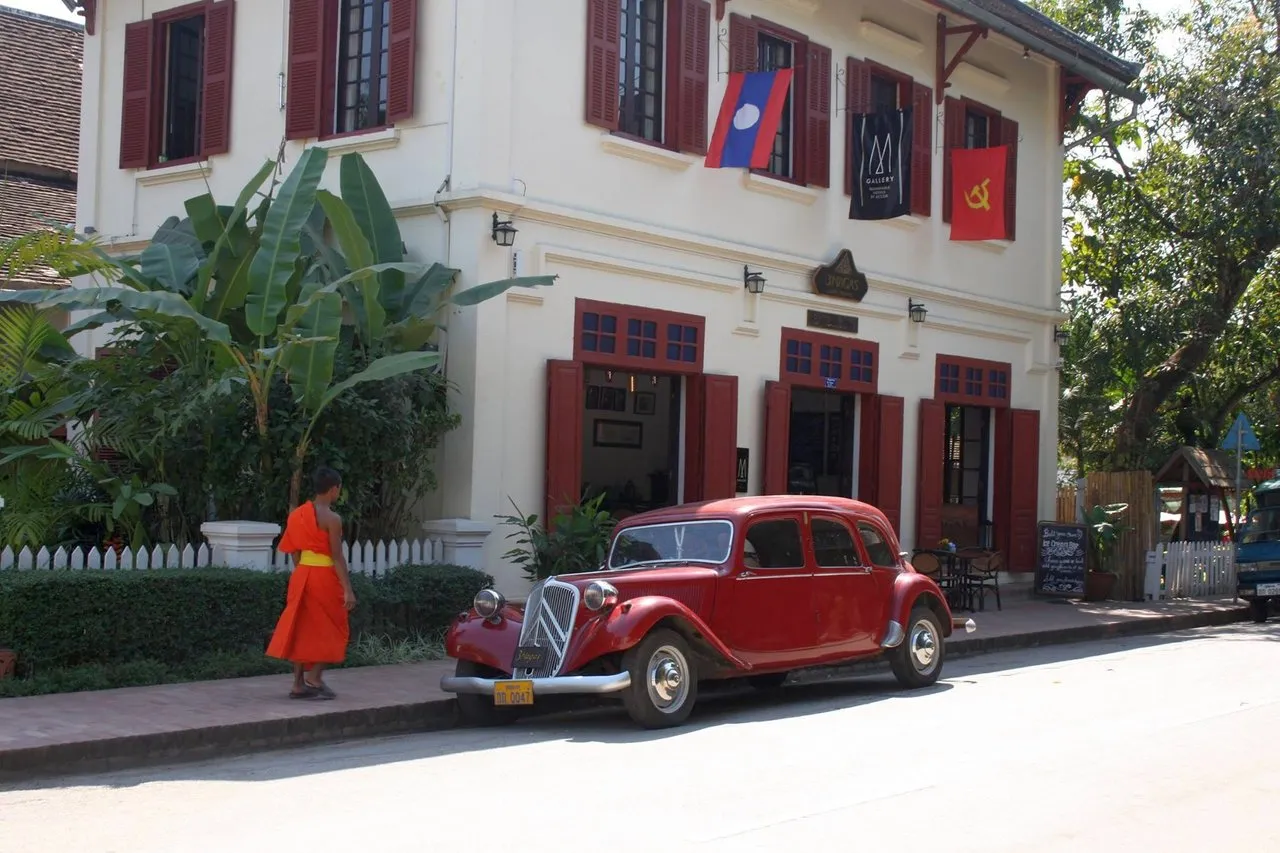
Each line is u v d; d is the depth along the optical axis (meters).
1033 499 21.09
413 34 14.37
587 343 14.91
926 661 12.13
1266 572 19.50
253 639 11.38
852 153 18.14
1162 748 8.88
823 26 17.91
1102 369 25.41
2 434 13.16
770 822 6.76
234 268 13.15
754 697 11.84
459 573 12.92
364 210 13.78
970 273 20.36
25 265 13.25
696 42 16.12
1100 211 25.41
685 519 10.91
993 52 20.91
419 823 6.76
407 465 13.12
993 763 8.33
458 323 13.84
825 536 11.27
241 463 12.15
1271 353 25.88
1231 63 22.39
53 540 13.20
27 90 21.50
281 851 6.25
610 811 7.00
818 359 17.73
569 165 14.74
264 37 15.68
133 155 16.69
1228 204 21.94
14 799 7.45
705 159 16.14
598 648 9.52
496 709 10.40
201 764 8.59
